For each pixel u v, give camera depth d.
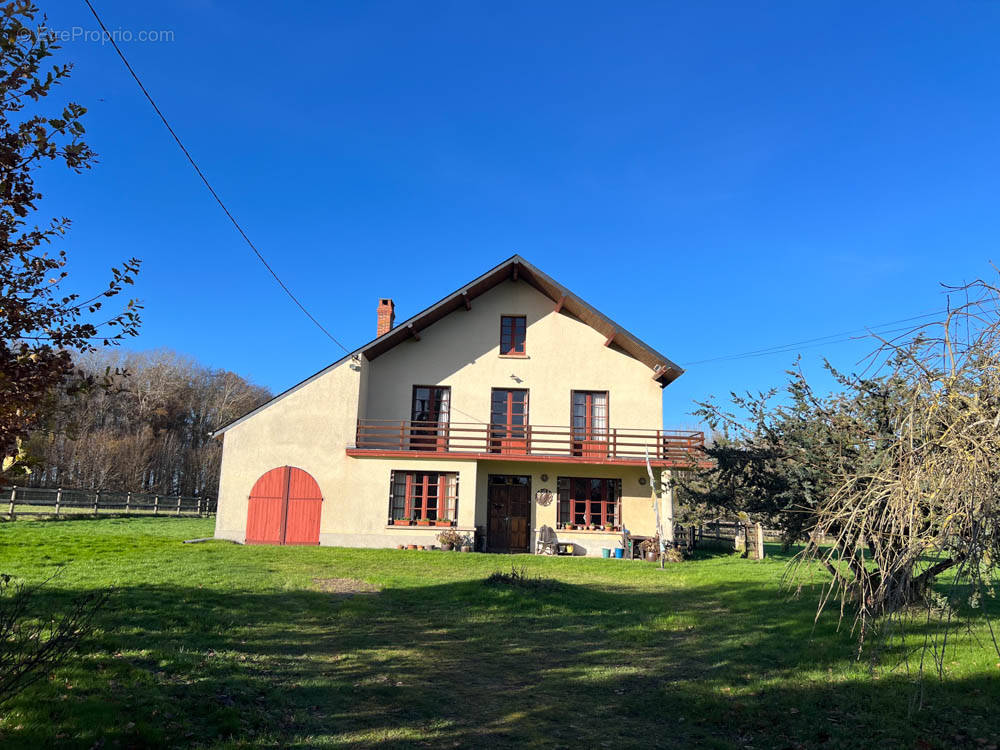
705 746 6.15
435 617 11.02
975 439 4.27
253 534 21.77
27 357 4.01
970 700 6.68
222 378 68.19
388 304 25.64
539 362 24.58
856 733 6.15
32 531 20.59
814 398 9.49
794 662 8.35
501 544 23.02
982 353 4.58
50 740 4.86
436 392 24.48
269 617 9.95
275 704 6.52
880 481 4.99
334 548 19.94
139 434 52.09
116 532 23.12
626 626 10.78
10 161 3.87
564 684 7.90
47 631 7.33
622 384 24.52
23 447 4.07
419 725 6.41
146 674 6.55
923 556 5.12
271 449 22.28
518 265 24.27
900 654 8.17
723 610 12.01
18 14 3.85
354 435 22.45
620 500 23.31
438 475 22.62
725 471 10.33
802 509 8.97
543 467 23.47
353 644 9.06
